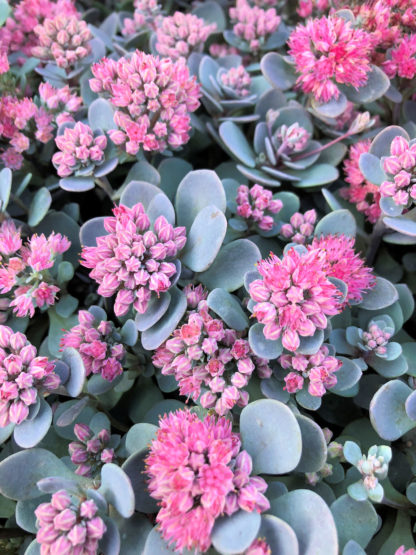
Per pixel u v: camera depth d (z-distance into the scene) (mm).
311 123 337
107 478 211
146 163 303
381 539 246
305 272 211
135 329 261
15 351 234
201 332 230
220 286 261
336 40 293
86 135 288
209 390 237
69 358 243
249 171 321
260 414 216
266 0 405
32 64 373
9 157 329
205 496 187
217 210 241
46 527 195
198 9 437
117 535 205
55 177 354
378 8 311
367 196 328
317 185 333
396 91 335
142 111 292
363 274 264
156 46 366
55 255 293
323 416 286
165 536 195
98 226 280
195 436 195
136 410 286
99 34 392
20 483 224
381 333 261
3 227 296
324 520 197
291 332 215
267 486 203
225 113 361
